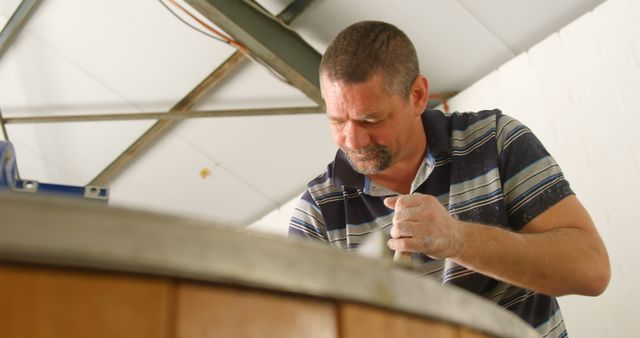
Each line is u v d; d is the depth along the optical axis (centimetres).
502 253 109
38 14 355
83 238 42
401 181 144
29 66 383
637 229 250
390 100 135
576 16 300
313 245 51
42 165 437
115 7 341
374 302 54
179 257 45
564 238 118
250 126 387
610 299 251
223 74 357
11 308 41
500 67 326
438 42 327
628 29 276
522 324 73
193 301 46
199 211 445
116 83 376
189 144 403
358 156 137
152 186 434
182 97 376
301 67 337
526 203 129
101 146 415
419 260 133
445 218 104
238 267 47
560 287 115
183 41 348
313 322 51
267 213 437
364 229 142
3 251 40
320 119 375
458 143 140
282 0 327
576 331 258
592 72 284
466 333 64
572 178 278
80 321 42
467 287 128
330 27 332
